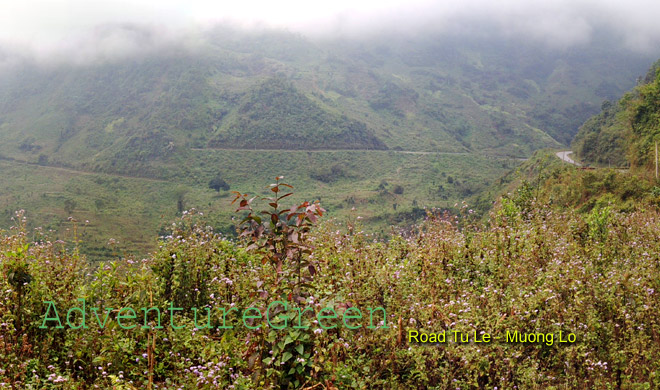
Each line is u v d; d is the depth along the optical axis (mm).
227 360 4652
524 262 7176
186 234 6383
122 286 5293
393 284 5734
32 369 4398
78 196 151625
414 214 118250
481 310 5555
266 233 4703
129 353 4680
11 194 156750
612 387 5051
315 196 151750
